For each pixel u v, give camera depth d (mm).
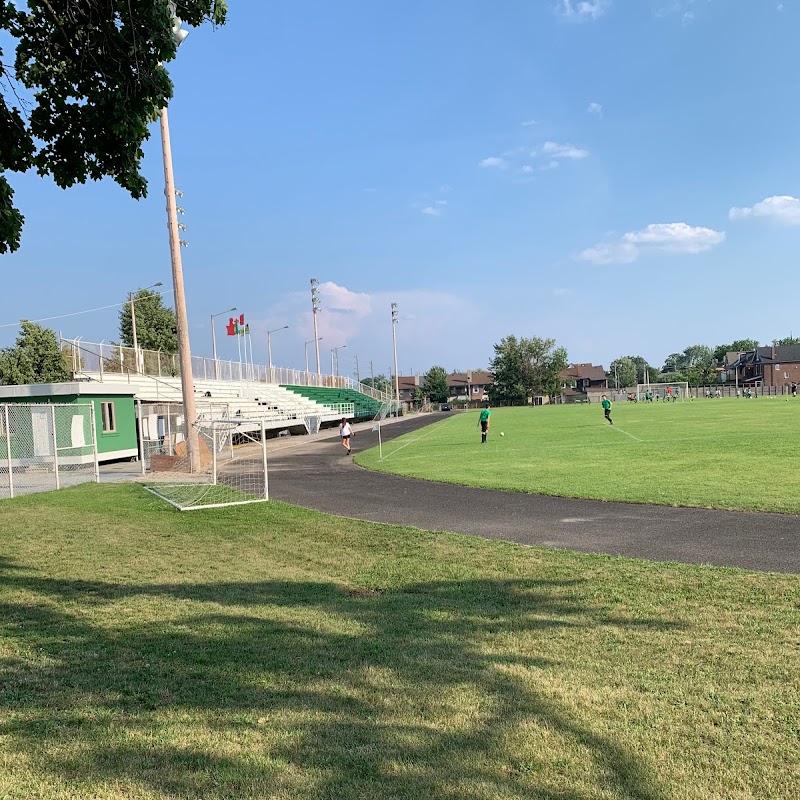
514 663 4957
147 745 3697
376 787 3260
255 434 43031
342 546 9898
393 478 19266
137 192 8531
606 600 6625
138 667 4934
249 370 56906
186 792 3227
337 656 5148
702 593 6699
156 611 6520
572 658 5055
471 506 13477
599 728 3873
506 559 8570
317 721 3996
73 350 34812
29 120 7863
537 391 122875
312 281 80312
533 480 16781
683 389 118062
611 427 36812
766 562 8039
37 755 3584
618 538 9812
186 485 18281
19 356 36125
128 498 15500
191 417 22188
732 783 3279
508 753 3586
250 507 13836
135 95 7891
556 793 3205
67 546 10125
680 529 10234
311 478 20016
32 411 25641
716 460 19047
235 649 5332
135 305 77625
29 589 7477
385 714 4090
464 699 4297
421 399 130750
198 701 4301
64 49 7746
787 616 5910
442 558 8805
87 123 7965
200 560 9109
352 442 38469
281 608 6617
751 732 3805
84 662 5051
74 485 18844
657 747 3641
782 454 19797
